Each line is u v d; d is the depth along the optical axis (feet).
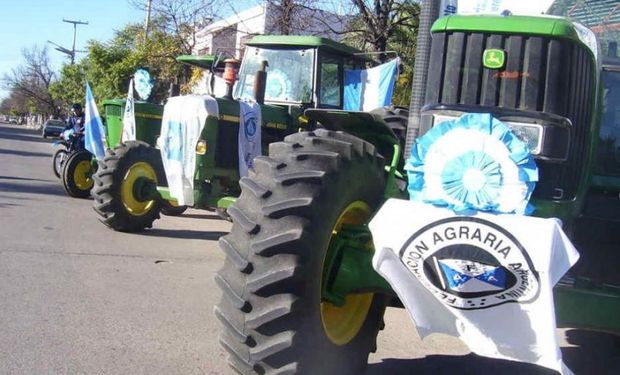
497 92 12.69
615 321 11.76
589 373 16.67
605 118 15.20
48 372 14.15
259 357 11.28
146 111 34.53
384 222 11.19
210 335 17.11
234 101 28.12
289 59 31.12
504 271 10.57
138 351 15.67
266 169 12.01
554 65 12.43
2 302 18.49
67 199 41.34
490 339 10.78
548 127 12.17
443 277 10.86
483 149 11.02
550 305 10.37
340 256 12.60
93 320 17.62
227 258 11.56
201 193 27.40
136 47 80.84
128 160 30.25
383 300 14.05
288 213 11.30
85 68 122.93
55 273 22.02
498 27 12.64
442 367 16.20
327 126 15.26
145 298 20.03
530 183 10.84
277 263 11.19
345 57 32.99
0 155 81.05
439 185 11.09
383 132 14.62
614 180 14.89
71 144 49.44
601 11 17.21
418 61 18.17
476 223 10.70
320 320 11.79
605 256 14.40
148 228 32.37
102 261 24.32
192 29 70.85
